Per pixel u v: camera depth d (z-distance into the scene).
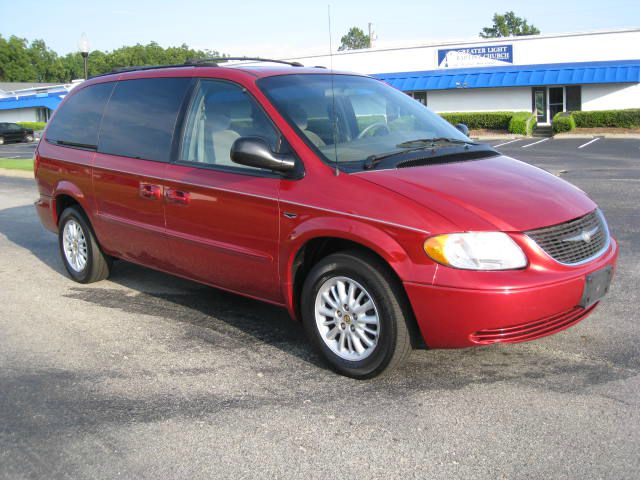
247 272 4.46
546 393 3.69
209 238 4.64
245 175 4.38
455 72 38.88
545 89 36.59
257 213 4.26
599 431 3.25
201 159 4.75
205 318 5.21
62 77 128.38
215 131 4.69
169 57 107.44
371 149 4.26
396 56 40.78
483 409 3.53
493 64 37.88
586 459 3.01
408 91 40.34
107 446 3.29
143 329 5.00
